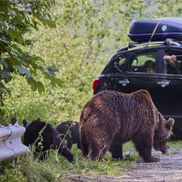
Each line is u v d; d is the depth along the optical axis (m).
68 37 67.94
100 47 71.25
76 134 34.88
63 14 70.75
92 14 72.94
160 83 46.44
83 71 65.81
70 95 59.44
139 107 33.75
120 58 47.50
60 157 29.48
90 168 29.22
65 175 24.92
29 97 50.81
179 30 47.84
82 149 32.75
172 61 46.44
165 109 46.56
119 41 74.38
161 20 48.84
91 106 32.56
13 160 22.50
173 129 46.56
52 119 48.81
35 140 27.77
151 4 78.56
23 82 50.75
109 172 28.38
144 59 47.09
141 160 34.72
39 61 21.86
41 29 65.12
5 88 23.05
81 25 72.00
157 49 46.88
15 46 22.02
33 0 22.03
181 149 41.19
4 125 22.72
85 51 69.12
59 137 29.22
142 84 46.88
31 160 23.39
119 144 33.84
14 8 21.73
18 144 23.05
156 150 36.56
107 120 32.22
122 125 32.91
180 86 46.16
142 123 33.84
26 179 22.27
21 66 21.73
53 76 21.86
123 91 47.19
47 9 22.55
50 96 55.88
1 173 21.94
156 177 27.53
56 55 65.88
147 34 48.88
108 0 75.06
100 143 32.00
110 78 47.41
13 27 22.05
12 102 46.97
